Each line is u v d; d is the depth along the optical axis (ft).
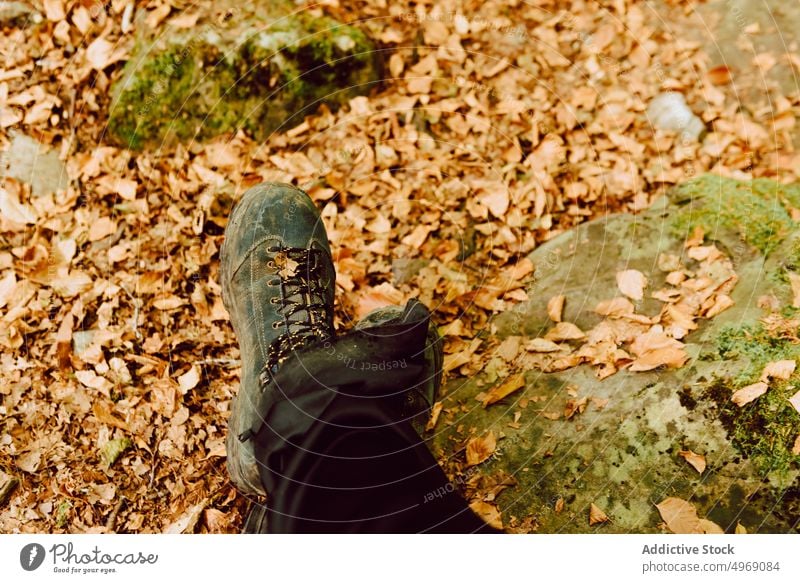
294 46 9.00
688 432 6.24
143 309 7.48
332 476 5.19
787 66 10.03
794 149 9.20
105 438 6.62
